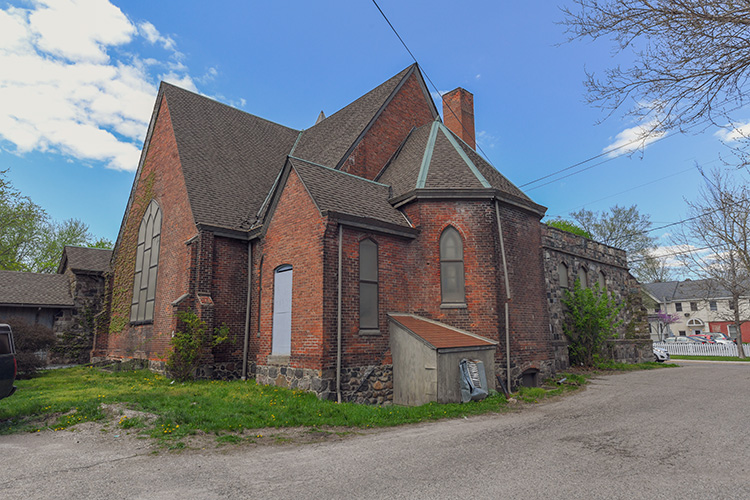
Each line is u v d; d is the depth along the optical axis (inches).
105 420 357.7
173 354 574.2
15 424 357.4
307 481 215.8
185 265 631.8
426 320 548.7
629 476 211.0
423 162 645.9
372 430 343.3
